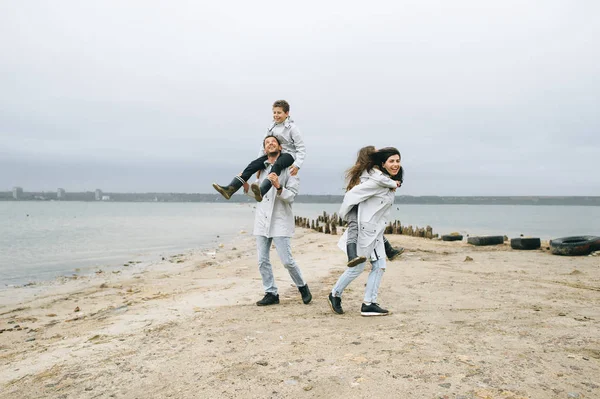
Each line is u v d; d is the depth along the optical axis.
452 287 6.10
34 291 7.93
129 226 33.47
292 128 5.14
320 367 2.83
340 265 8.99
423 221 49.41
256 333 3.76
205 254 14.31
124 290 7.56
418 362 2.85
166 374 2.85
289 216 5.15
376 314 4.38
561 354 3.00
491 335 3.49
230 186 5.00
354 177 4.56
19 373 3.04
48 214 66.75
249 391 2.51
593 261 9.18
